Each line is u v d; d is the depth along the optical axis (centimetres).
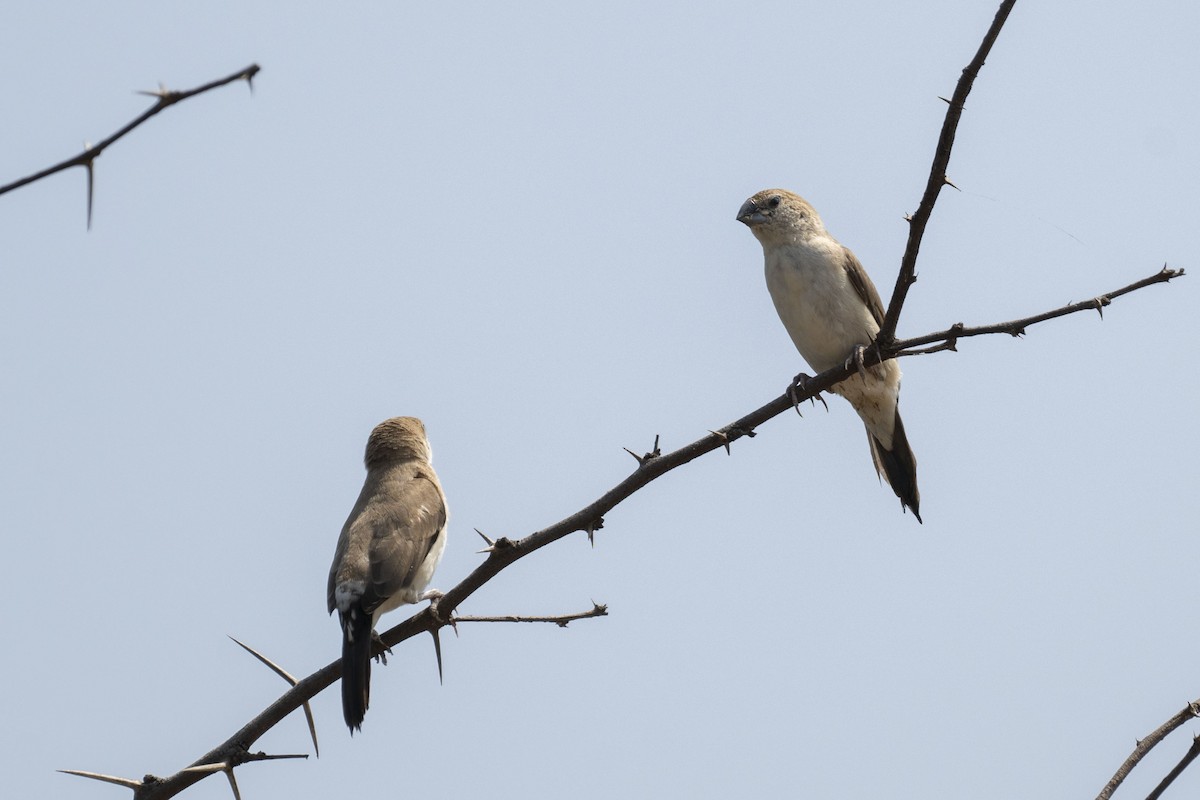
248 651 994
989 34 827
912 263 943
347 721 1042
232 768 912
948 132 873
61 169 552
